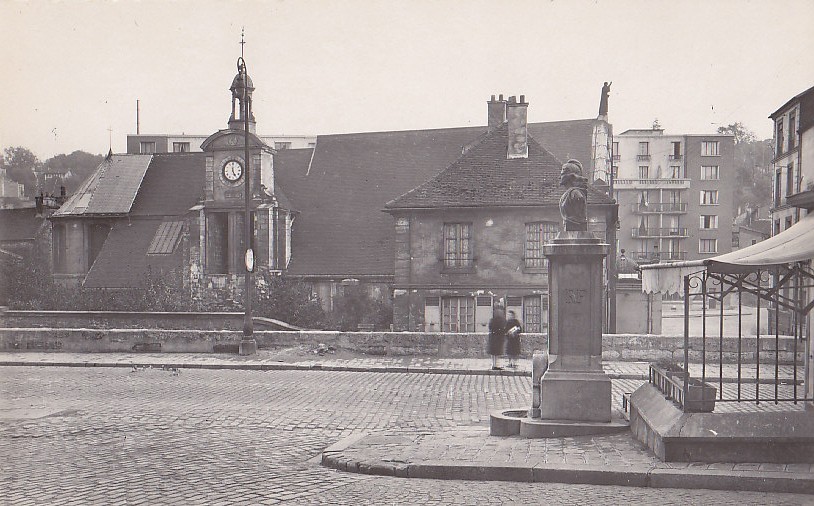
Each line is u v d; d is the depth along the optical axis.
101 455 9.73
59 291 34.88
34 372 19.16
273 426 11.90
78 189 37.66
